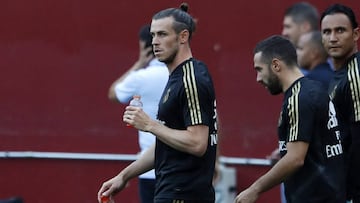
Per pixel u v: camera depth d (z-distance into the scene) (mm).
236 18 26688
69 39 27203
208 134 17031
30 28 27250
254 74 26656
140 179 22688
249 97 26734
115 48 27047
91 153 27266
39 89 27359
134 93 22188
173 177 17203
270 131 26656
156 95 22062
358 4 26094
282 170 16891
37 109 27406
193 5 26734
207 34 26797
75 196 27391
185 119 16969
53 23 27203
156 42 17156
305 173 17141
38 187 27469
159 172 17469
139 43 26531
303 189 17141
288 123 17094
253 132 26734
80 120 27297
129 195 27141
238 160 26734
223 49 26750
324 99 17062
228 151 26844
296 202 17219
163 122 17250
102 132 27250
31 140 27469
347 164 18344
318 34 22109
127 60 27016
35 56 27297
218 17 26734
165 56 17141
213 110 17250
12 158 27469
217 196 26297
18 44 27297
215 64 26797
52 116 27391
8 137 27469
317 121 16984
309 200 17141
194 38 26797
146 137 22344
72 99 27266
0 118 27500
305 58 21969
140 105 17156
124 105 27156
